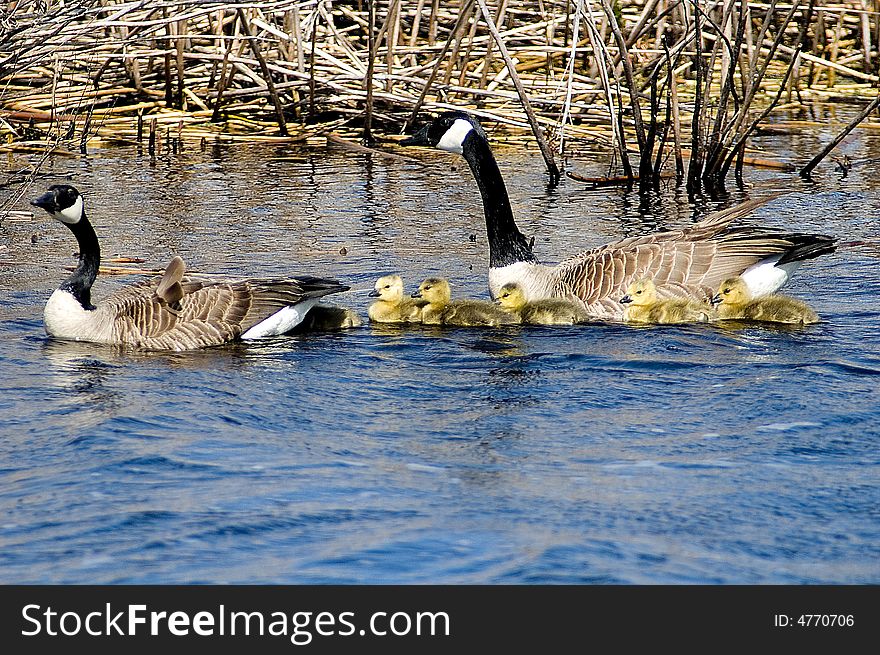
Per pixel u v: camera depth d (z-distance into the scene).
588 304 16.30
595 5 31.28
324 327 15.99
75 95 29.34
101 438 11.66
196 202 23.69
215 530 9.69
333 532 9.67
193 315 15.09
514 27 32.22
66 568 9.06
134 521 9.83
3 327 15.91
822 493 10.46
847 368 13.93
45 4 23.66
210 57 29.66
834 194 24.53
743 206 17.28
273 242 20.80
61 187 15.23
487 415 12.57
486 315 15.98
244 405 12.80
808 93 33.44
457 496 10.39
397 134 29.91
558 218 22.75
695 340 15.19
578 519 9.91
